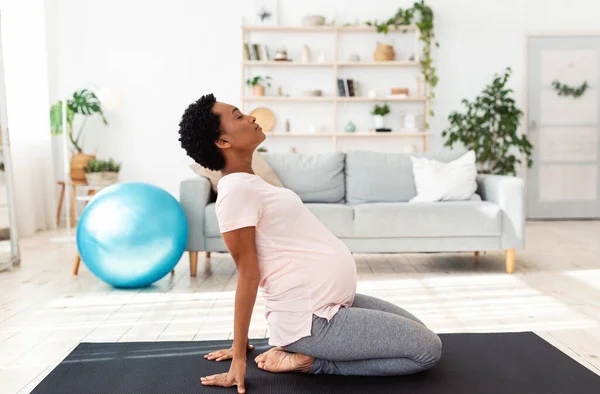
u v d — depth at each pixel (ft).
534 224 20.75
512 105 20.51
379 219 12.19
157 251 10.55
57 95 20.83
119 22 20.88
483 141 20.49
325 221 12.18
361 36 21.33
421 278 11.82
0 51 13.39
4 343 7.68
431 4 21.38
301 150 21.44
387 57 20.70
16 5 18.19
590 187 22.22
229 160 5.99
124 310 9.37
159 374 6.31
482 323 8.36
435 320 8.55
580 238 17.16
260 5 20.90
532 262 13.46
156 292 10.68
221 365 6.56
